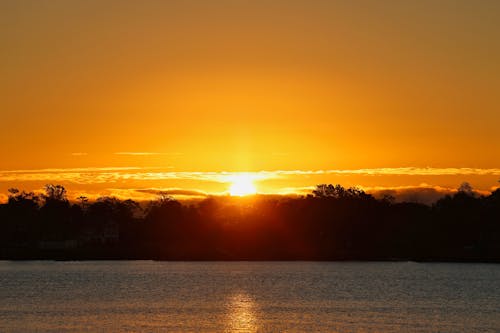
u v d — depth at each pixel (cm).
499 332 16838
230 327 17538
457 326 17625
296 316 19375
